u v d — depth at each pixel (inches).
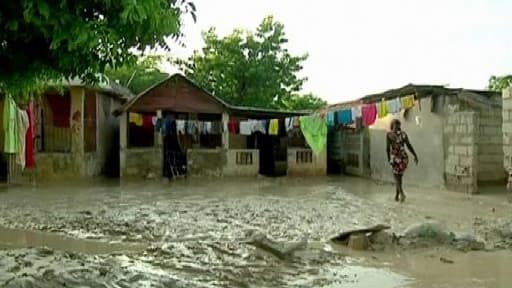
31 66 213.5
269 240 346.3
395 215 481.4
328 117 786.2
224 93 1214.9
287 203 568.7
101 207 534.0
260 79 1214.3
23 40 198.5
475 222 438.9
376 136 876.0
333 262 315.6
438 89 683.4
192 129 896.9
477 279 278.8
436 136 697.6
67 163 826.2
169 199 603.5
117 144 1082.1
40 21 165.3
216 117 965.8
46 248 344.8
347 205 550.3
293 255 326.0
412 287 264.5
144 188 728.3
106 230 413.1
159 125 882.8
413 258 324.2
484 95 716.7
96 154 909.2
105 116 981.8
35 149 813.9
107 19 177.0
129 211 506.9
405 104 649.0
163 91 896.3
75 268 283.0
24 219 462.6
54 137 846.5
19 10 173.2
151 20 171.6
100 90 876.6
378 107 685.3
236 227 425.4
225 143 919.0
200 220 458.0
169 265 304.2
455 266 305.7
